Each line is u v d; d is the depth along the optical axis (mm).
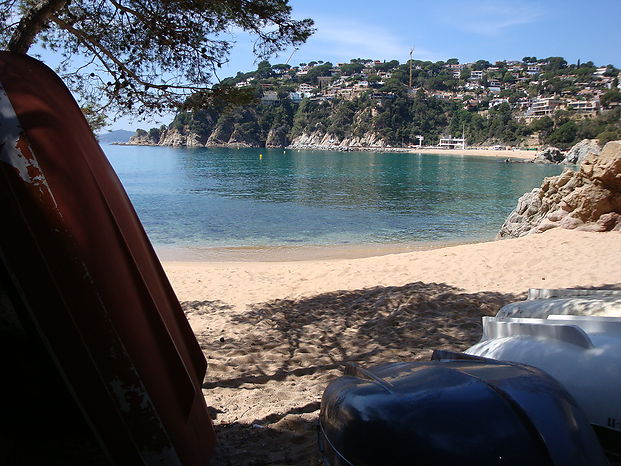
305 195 43688
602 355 2574
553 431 1779
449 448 1725
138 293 2367
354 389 2141
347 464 1912
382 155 169250
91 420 2033
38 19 4574
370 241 21703
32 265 1961
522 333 2979
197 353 3283
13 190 1990
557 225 14375
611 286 8719
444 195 44875
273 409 4258
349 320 7496
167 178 62750
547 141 178375
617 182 13141
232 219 28719
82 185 2242
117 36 6250
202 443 2744
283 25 6254
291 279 11375
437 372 2098
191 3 5863
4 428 2537
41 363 2395
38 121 2211
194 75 6320
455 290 8977
